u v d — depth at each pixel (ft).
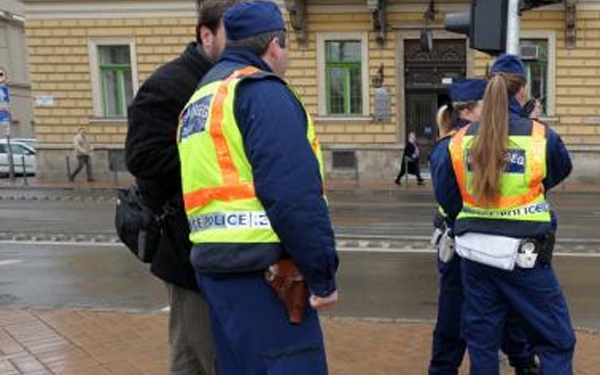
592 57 73.97
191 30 80.43
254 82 8.49
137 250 11.27
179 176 10.69
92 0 81.71
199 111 9.00
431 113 78.79
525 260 11.48
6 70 143.13
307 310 8.77
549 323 11.78
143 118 10.57
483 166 11.49
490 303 12.05
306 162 8.24
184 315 11.30
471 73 77.00
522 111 12.07
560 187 70.54
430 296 24.64
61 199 62.90
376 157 78.13
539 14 74.49
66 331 19.04
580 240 36.42
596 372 15.60
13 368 16.16
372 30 77.51
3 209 54.85
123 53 82.99
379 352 17.21
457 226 12.17
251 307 8.71
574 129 75.20
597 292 24.73
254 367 8.79
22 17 147.13
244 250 8.57
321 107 79.05
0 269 30.32
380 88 77.56
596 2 72.95
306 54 78.79
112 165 83.51
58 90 83.87
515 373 14.70
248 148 8.42
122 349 17.44
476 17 17.38
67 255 33.32
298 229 8.14
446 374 14.66
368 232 40.11
